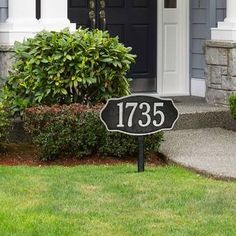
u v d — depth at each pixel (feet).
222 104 37.42
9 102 31.48
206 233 21.67
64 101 31.48
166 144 32.30
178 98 39.86
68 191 25.46
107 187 26.00
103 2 39.47
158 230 21.91
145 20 40.55
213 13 39.52
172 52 41.01
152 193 25.29
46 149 30.01
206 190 25.70
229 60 37.04
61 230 21.81
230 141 33.17
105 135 30.22
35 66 31.14
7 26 34.37
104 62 31.09
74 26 34.91
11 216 22.85
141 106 28.55
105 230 21.94
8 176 27.40
